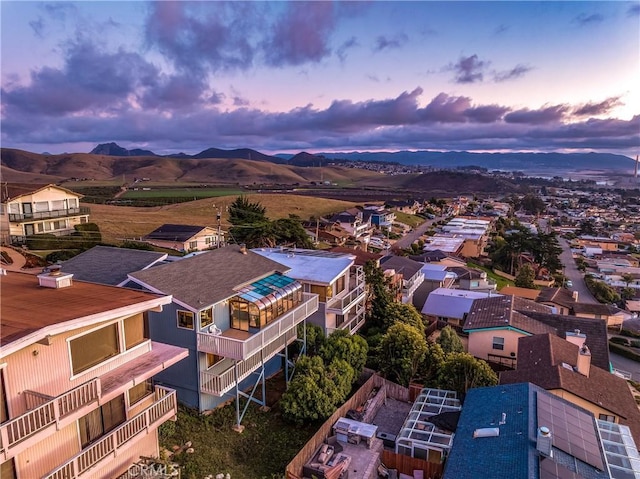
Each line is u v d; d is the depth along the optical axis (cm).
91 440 1488
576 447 1542
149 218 9775
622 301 8812
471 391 2097
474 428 1753
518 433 1594
